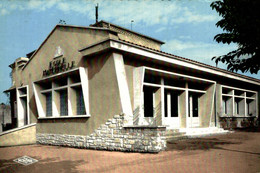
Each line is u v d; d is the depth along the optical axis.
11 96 17.84
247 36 5.78
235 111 18.88
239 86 18.39
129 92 9.70
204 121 14.63
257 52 5.78
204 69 13.05
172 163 6.51
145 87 11.25
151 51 9.91
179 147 8.98
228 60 6.18
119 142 8.82
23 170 6.84
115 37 9.37
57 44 12.09
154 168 6.09
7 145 12.23
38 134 13.23
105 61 9.43
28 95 14.05
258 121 20.53
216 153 7.74
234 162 6.43
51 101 12.97
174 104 13.10
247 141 10.52
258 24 5.48
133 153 8.19
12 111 17.59
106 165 6.75
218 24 6.12
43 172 6.44
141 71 9.77
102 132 9.44
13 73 17.78
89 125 10.05
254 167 5.86
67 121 11.27
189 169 5.83
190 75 13.15
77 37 10.85
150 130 8.01
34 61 13.78
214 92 14.44
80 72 10.11
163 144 8.33
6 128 17.89
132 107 9.77
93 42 9.98
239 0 5.62
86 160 7.62
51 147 11.34
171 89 12.49
